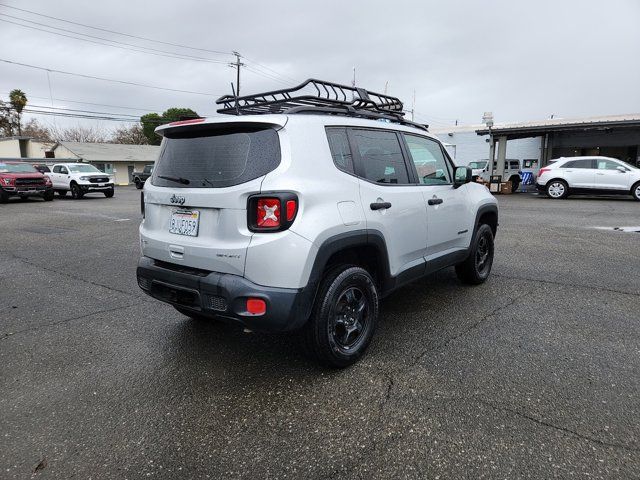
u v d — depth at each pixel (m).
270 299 2.73
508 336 3.79
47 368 3.37
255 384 3.09
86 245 8.52
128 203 18.84
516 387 2.96
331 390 2.98
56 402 2.89
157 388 3.06
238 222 2.81
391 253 3.57
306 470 2.23
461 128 28.78
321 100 3.58
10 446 2.45
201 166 3.07
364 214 3.25
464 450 2.35
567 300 4.73
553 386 2.96
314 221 2.86
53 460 2.33
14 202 19.55
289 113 3.11
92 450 2.41
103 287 5.55
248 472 2.23
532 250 7.33
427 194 4.04
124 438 2.52
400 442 2.43
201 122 3.07
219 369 3.31
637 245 7.68
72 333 4.04
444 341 3.71
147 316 4.47
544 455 2.29
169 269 3.18
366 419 2.65
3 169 19.97
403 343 3.68
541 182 17.91
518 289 5.14
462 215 4.65
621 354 3.42
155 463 2.31
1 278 6.02
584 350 3.50
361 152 3.43
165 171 3.33
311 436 2.50
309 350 3.13
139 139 65.88
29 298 5.12
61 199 21.52
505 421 2.59
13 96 54.31
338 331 3.25
